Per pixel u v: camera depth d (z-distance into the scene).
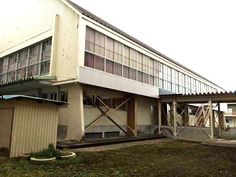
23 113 7.00
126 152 8.52
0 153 6.99
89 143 9.88
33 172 5.18
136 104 14.70
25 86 11.89
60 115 11.59
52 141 7.74
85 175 5.02
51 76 10.70
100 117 12.35
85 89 11.28
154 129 16.72
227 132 17.14
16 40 14.58
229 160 7.27
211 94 13.81
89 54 11.11
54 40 11.61
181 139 14.68
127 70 13.68
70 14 11.37
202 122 20.00
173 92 19.05
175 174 5.36
